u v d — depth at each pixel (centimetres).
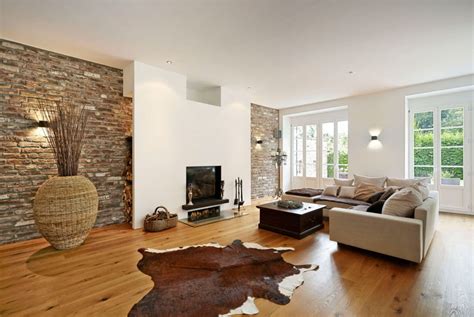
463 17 264
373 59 380
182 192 454
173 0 238
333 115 689
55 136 316
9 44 322
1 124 317
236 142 560
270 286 220
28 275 241
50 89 354
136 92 390
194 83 504
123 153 429
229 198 543
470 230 384
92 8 250
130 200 426
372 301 199
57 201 290
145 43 330
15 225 328
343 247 319
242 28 291
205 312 184
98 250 304
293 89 546
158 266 260
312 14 262
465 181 490
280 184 768
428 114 532
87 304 194
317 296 205
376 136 565
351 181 529
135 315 180
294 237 357
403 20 272
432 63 395
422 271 250
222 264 265
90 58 379
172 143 438
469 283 226
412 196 290
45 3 241
